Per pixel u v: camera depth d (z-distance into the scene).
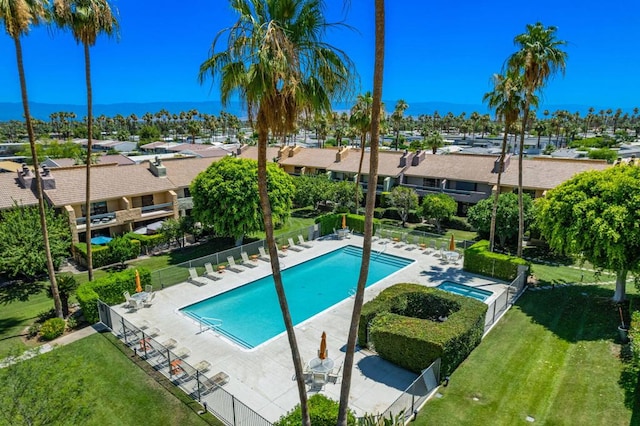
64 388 11.14
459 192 49.53
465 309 19.97
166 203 42.69
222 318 24.06
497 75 28.45
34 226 28.56
